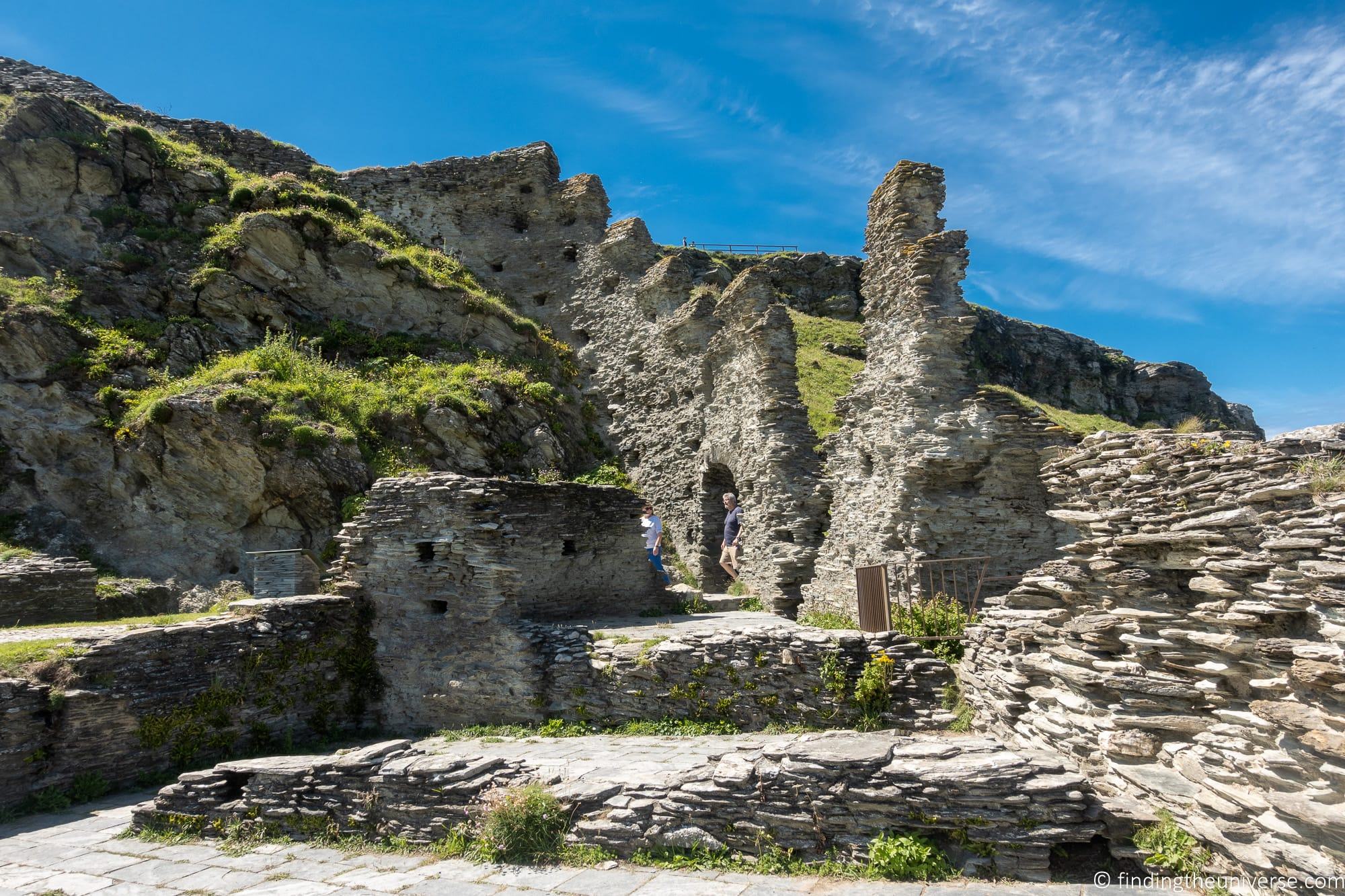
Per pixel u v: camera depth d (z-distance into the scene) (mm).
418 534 14742
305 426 21953
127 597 18828
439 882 7734
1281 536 6680
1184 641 7484
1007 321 57688
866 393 18031
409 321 30109
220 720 13023
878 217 17906
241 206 30328
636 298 30312
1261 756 6242
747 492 21938
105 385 22938
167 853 9156
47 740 11320
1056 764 7320
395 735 14320
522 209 36312
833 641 11914
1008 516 15312
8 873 8609
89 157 28203
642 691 12766
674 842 7770
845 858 7297
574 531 15969
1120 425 33500
